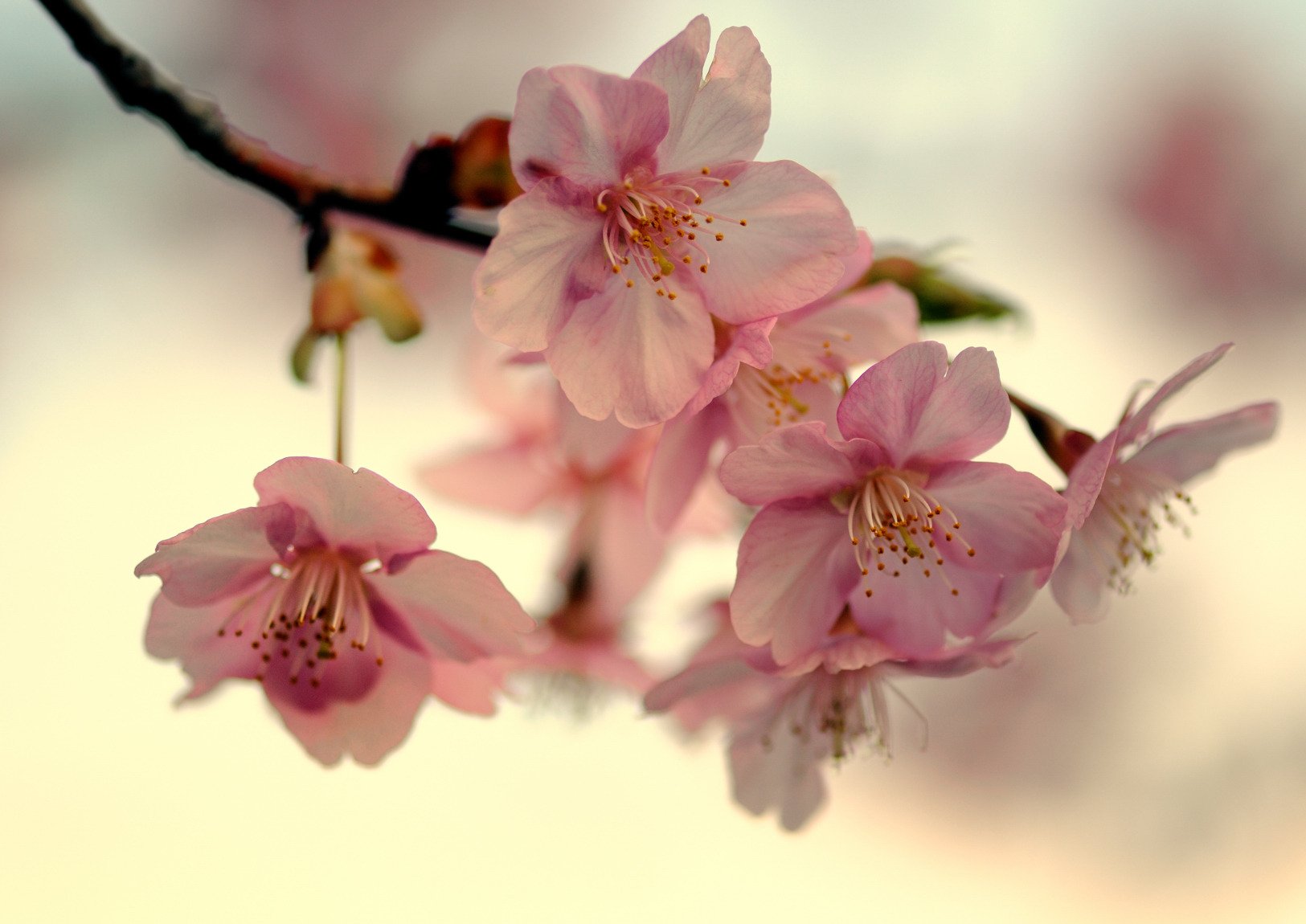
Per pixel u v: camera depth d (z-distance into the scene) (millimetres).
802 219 396
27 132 602
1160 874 676
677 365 396
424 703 409
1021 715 706
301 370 413
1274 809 682
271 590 403
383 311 409
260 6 696
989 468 398
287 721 407
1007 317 418
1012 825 692
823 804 432
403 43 720
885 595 405
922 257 420
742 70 395
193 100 407
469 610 400
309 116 706
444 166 407
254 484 393
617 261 395
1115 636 715
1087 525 415
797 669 401
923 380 394
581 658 450
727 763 431
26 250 615
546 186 392
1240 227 803
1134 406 408
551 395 464
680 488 413
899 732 706
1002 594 403
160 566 394
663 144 396
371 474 392
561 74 389
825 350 409
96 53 404
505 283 391
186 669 405
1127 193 794
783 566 400
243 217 667
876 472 400
